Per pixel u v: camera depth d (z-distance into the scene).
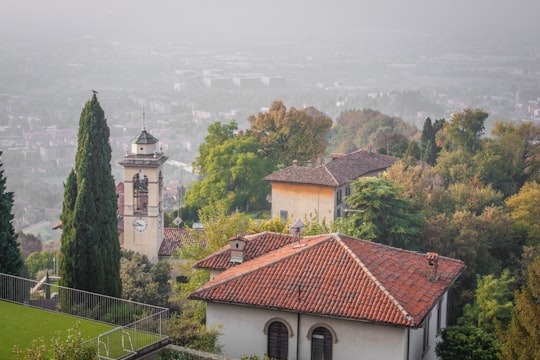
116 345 31.92
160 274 69.31
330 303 36.94
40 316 36.25
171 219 104.94
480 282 66.19
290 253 41.03
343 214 98.25
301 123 125.06
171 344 35.66
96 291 48.03
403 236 71.44
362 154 108.69
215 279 41.19
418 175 90.75
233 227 57.78
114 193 49.78
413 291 38.97
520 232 81.75
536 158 111.94
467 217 76.50
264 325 38.06
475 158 109.62
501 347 40.03
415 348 37.97
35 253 91.44
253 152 111.75
